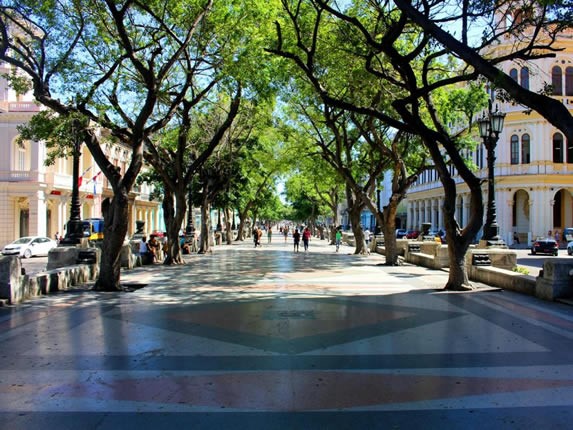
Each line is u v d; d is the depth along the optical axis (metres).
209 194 32.44
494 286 14.28
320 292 13.13
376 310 10.32
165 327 8.62
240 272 18.77
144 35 15.30
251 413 4.77
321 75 17.42
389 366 6.30
